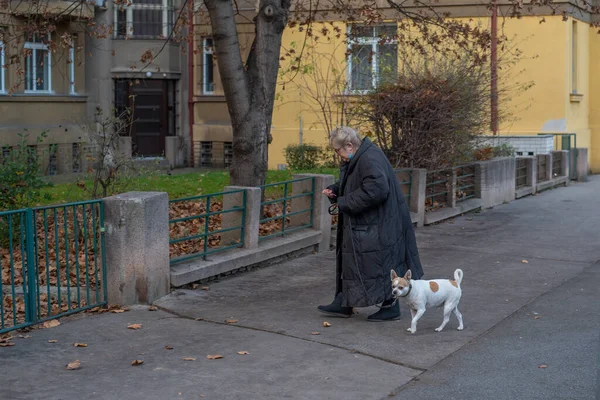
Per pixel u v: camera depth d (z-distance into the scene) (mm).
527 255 12078
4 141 24484
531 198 19891
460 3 25516
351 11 17391
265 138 12930
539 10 25312
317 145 25750
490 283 10125
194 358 7051
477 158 18219
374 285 7965
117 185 13516
